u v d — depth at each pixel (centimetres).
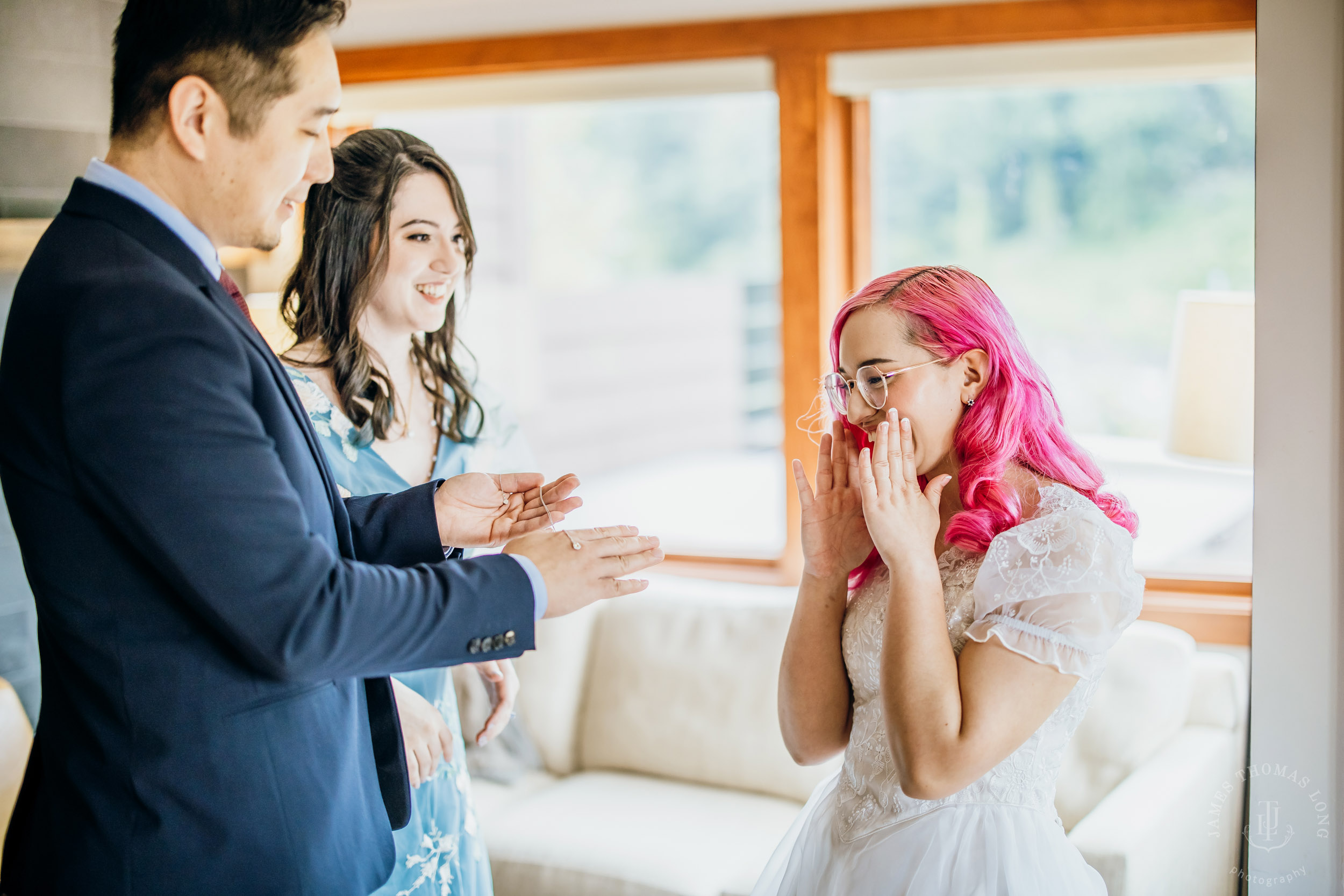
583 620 278
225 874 109
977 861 120
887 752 130
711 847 223
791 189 282
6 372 105
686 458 543
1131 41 251
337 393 172
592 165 468
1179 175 260
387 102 315
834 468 144
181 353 99
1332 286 181
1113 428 270
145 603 106
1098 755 223
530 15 292
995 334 129
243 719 109
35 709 240
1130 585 118
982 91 275
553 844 225
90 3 240
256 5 103
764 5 275
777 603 265
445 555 141
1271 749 187
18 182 229
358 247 172
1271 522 186
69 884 108
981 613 119
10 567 235
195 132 106
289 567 100
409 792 136
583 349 564
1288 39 182
